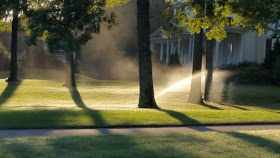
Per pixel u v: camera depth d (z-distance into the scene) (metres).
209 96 23.91
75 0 18.66
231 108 20.31
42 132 10.34
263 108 20.78
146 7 16.56
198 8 15.32
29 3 26.52
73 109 14.18
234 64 37.16
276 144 8.88
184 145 8.46
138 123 11.88
